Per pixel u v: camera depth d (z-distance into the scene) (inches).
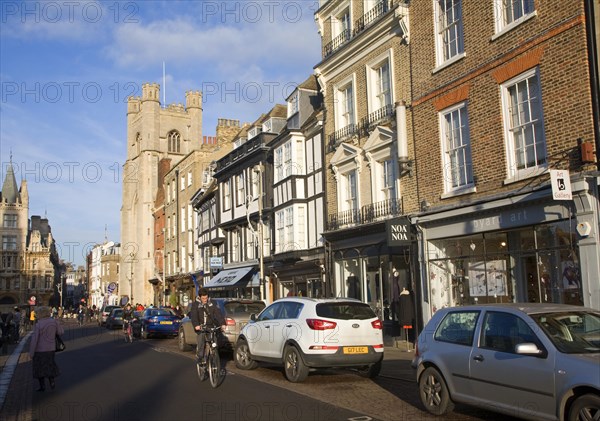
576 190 449.4
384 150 720.3
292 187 935.0
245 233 1208.8
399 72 695.7
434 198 628.1
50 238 4320.9
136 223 2972.4
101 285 3946.9
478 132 568.1
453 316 318.7
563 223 476.7
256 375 482.3
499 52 544.1
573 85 466.3
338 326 426.0
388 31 713.0
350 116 812.0
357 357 426.3
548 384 244.8
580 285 459.5
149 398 377.1
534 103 510.3
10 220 3533.5
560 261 481.1
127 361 606.2
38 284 3545.8
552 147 483.5
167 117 2962.6
